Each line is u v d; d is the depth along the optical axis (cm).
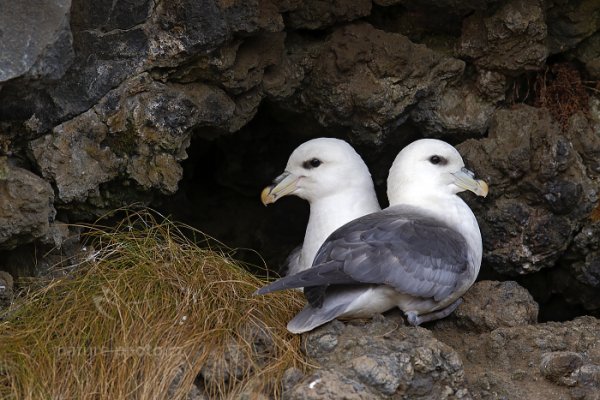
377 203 800
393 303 680
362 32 805
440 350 641
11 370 635
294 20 798
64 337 655
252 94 793
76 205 741
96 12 720
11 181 686
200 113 758
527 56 806
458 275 688
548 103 838
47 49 635
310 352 651
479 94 834
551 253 825
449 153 741
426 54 808
